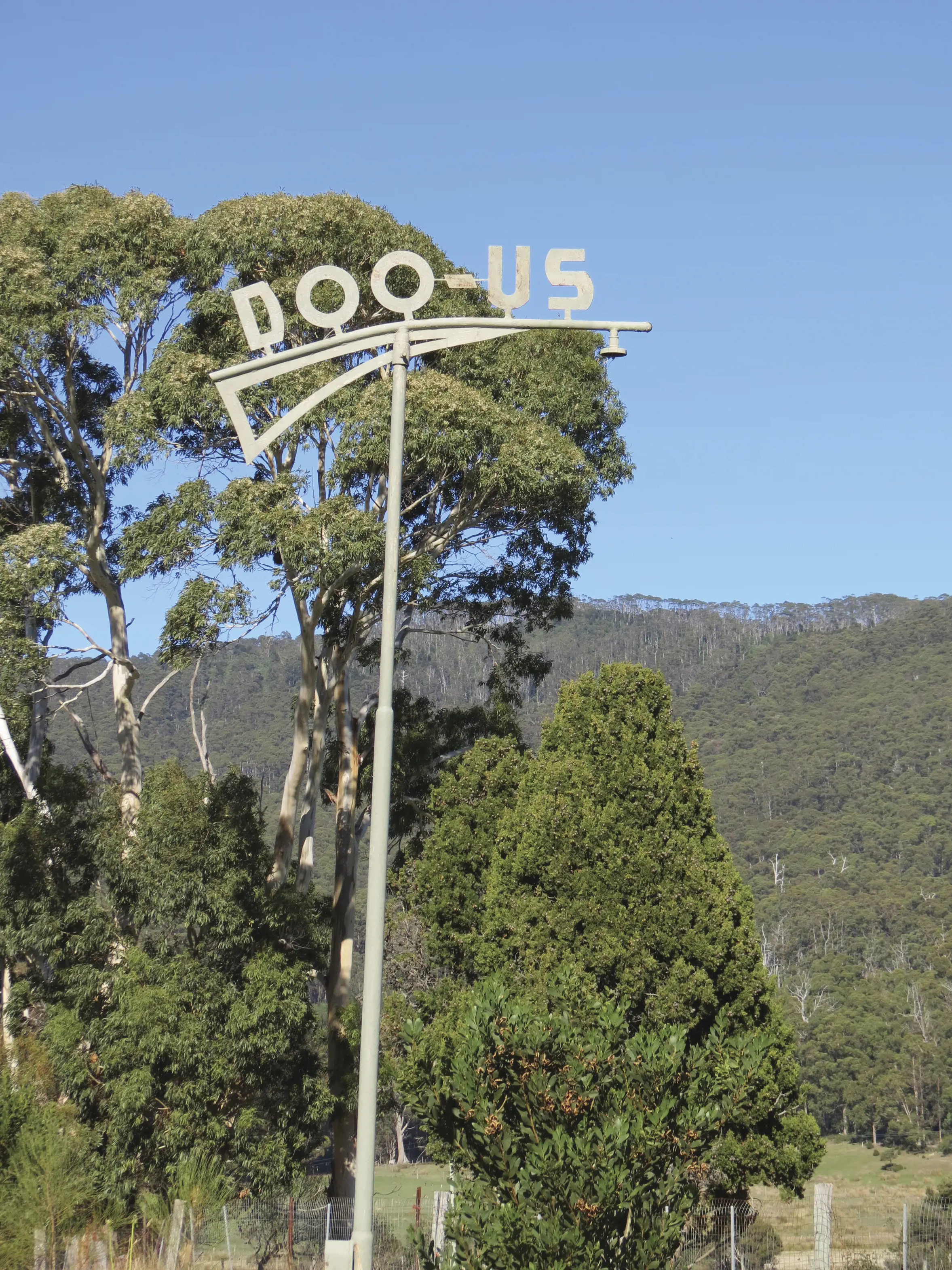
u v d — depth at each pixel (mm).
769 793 170250
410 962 33125
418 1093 21953
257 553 25547
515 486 27500
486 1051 12008
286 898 27594
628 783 22875
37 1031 28156
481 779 28047
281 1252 22781
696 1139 11836
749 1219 20438
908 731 177500
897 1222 23297
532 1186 11289
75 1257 19797
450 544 30922
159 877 26578
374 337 11734
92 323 28094
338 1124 29797
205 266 28516
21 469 32125
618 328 11938
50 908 27984
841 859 147875
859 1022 98500
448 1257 11648
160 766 28234
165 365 27391
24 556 27188
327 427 27953
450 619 34312
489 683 35031
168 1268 20156
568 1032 12031
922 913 127500
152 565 26453
